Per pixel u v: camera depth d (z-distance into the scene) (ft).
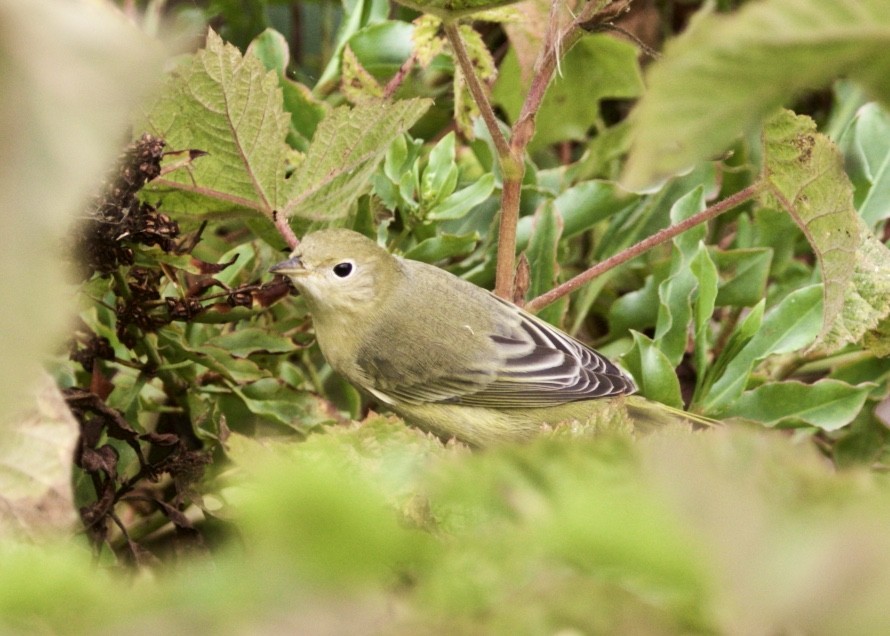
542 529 5.36
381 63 13.16
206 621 4.92
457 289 13.10
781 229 13.14
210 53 12.85
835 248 12.87
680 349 13.05
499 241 12.98
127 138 12.73
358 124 12.92
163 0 13.00
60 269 4.84
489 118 12.89
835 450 13.03
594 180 13.12
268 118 12.90
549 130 13.24
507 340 13.06
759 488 5.48
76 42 4.63
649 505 5.13
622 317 13.14
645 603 5.41
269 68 13.12
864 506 5.08
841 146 13.15
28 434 10.18
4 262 4.39
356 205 13.12
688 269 13.06
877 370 13.07
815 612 4.75
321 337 13.09
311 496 4.97
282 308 13.15
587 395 13.00
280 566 4.98
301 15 13.35
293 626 4.90
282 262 13.01
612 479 5.52
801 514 5.17
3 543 8.68
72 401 12.80
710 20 5.10
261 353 12.96
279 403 12.96
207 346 12.95
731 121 5.26
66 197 4.49
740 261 13.09
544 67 12.88
